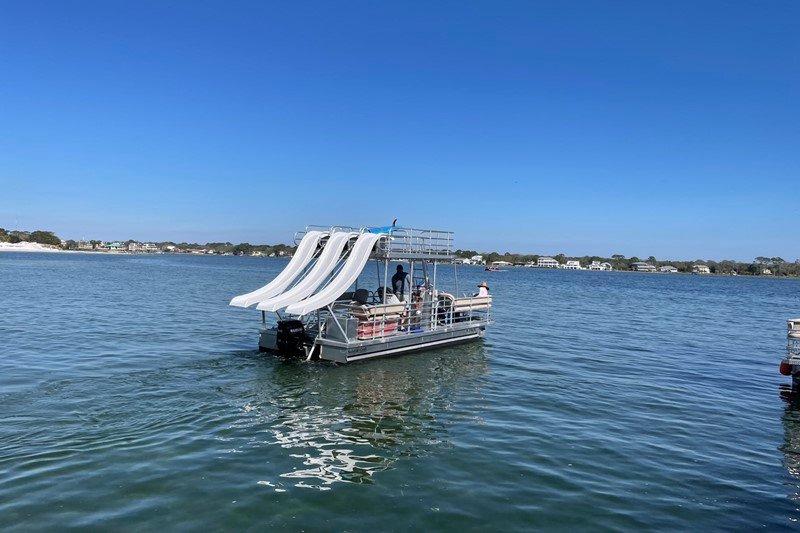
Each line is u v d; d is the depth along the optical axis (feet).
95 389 40.29
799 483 27.53
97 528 20.61
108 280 179.11
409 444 31.37
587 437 33.55
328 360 53.06
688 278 595.47
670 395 45.11
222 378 45.44
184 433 31.65
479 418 36.91
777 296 239.71
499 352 63.57
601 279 422.41
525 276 416.67
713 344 77.20
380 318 56.13
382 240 59.93
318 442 31.14
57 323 74.74
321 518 22.07
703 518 23.34
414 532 21.18
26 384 41.24
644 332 88.43
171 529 20.76
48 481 24.57
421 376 49.06
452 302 67.82
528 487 25.91
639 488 26.25
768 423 37.93
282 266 419.95
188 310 96.17
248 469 26.81
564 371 53.62
